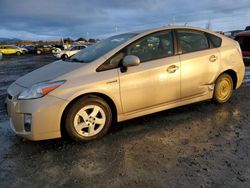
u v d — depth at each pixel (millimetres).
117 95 4023
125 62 3988
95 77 3879
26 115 3648
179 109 5234
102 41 4926
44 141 3986
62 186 2830
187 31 4844
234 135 3969
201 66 4812
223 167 3080
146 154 3463
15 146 3869
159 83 4352
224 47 5234
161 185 2775
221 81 5250
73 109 3754
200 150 3520
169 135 4031
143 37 4383
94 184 2842
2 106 6219
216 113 4945
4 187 2861
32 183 2916
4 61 27109
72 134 3789
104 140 3945
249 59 9352
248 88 6992
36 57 34188
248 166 3092
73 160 3379
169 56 4512
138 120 4703
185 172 3002
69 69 3953
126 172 3047
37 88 3639
